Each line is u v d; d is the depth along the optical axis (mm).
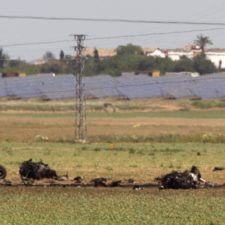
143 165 195000
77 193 140375
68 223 105812
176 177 147125
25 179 159750
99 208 120562
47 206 123312
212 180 162250
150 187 149375
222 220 108938
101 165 194875
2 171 164625
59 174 171750
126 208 120438
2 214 114375
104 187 149500
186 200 130125
